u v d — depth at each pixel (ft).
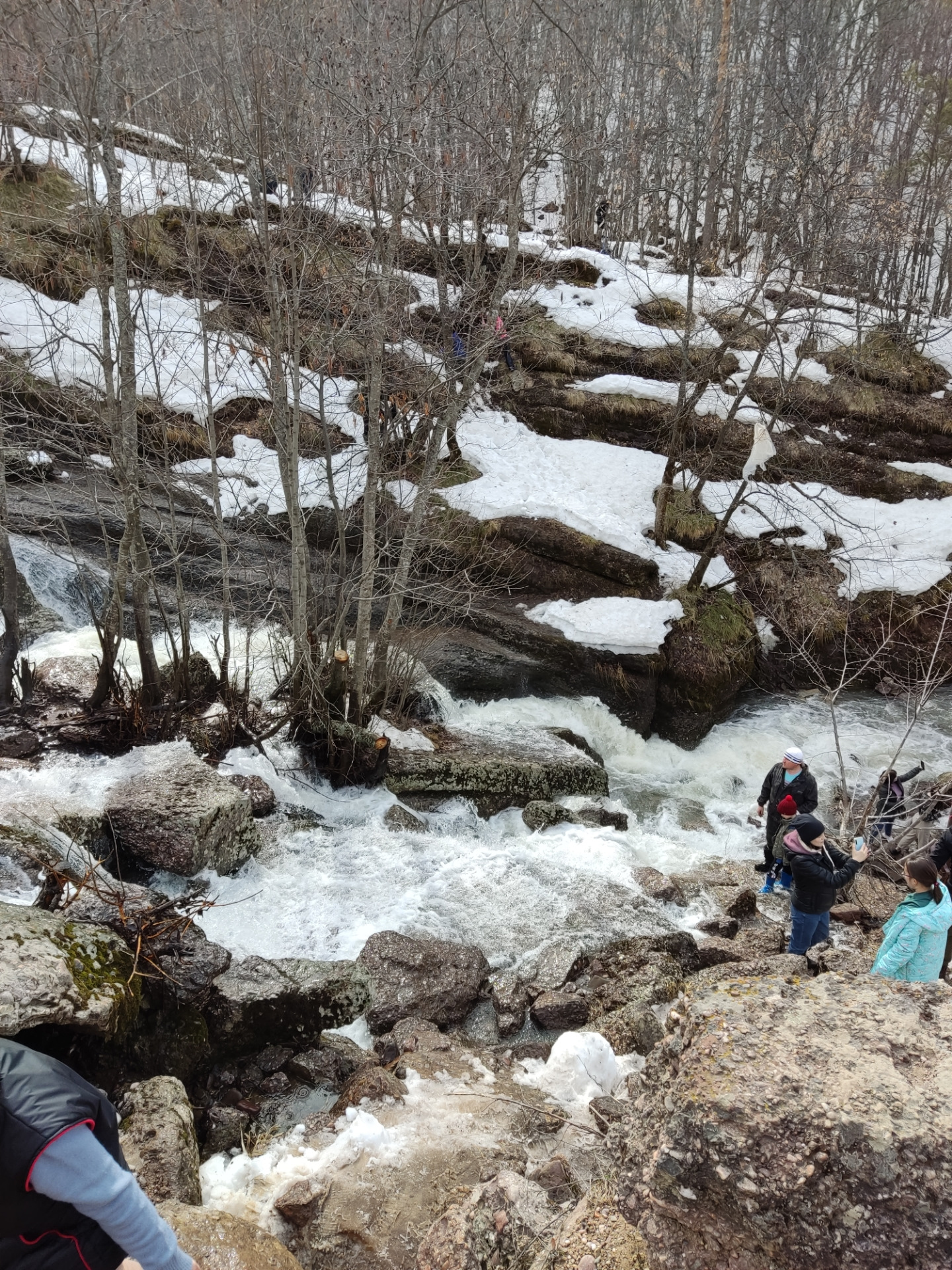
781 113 63.26
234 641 39.37
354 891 25.61
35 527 33.35
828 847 24.44
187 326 50.52
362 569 33.96
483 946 23.68
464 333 39.32
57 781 25.30
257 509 46.57
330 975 19.76
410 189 31.22
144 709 30.01
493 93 30.96
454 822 32.71
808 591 52.06
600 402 59.93
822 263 49.32
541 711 43.80
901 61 92.63
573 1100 17.54
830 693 34.83
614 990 22.52
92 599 40.29
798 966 21.40
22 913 14.56
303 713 32.42
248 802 26.00
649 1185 8.67
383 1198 14.21
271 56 28.48
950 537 55.57
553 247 68.49
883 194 62.39
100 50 24.76
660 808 39.09
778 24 86.43
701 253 76.23
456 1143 15.52
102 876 19.98
